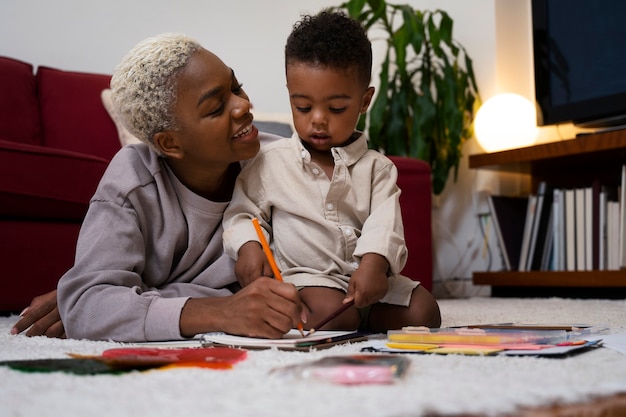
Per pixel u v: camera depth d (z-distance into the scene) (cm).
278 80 320
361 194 114
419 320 107
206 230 117
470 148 304
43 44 283
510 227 285
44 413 49
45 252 195
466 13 307
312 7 328
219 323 93
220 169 114
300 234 112
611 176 278
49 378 63
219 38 311
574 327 98
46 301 121
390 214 109
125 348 84
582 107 271
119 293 101
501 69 297
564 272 253
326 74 107
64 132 259
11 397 55
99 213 110
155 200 113
